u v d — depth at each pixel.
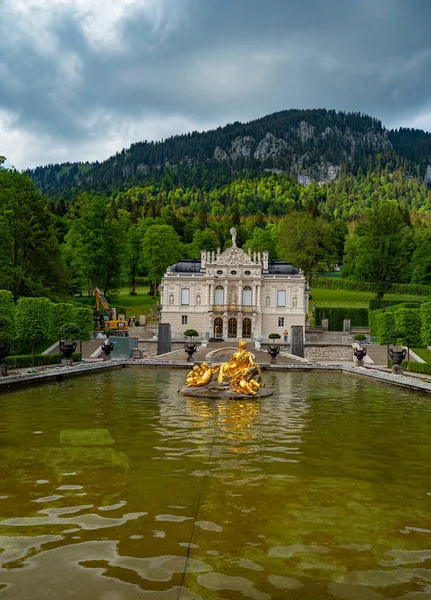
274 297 93.50
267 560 7.86
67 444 15.81
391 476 12.70
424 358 58.56
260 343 78.38
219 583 7.14
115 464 13.40
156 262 126.75
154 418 20.88
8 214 70.44
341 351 72.12
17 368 42.84
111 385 33.78
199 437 17.09
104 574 7.37
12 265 72.50
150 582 7.14
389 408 24.89
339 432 18.48
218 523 9.32
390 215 117.88
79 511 9.84
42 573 7.39
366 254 119.31
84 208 115.31
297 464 13.72
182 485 11.59
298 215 140.50
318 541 8.59
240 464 13.58
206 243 162.25
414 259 142.88
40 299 51.44
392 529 9.19
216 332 92.81
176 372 44.97
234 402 26.11
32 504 10.23
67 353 46.47
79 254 106.38
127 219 159.50
